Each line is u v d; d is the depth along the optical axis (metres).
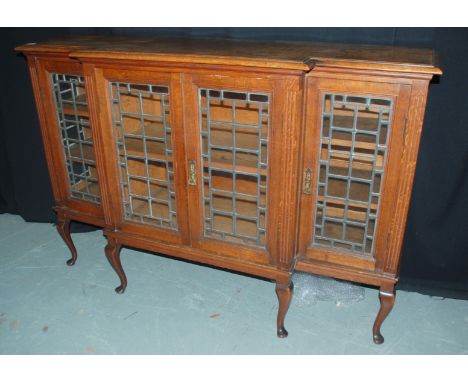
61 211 2.48
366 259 1.89
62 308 2.37
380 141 1.75
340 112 1.97
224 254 2.06
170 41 2.20
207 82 1.74
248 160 1.90
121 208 2.21
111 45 2.03
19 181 3.14
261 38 2.28
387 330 2.19
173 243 2.16
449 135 2.14
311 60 1.62
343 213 1.99
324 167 1.93
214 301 2.41
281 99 1.65
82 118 2.26
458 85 2.04
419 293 2.45
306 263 1.99
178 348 2.10
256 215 2.08
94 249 2.90
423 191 2.28
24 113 2.94
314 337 2.16
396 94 1.58
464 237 2.31
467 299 2.39
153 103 2.25
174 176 1.98
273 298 2.42
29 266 2.72
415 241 2.39
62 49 2.00
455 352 2.06
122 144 2.06
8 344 2.12
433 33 2.01
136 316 2.30
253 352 2.08
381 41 2.10
